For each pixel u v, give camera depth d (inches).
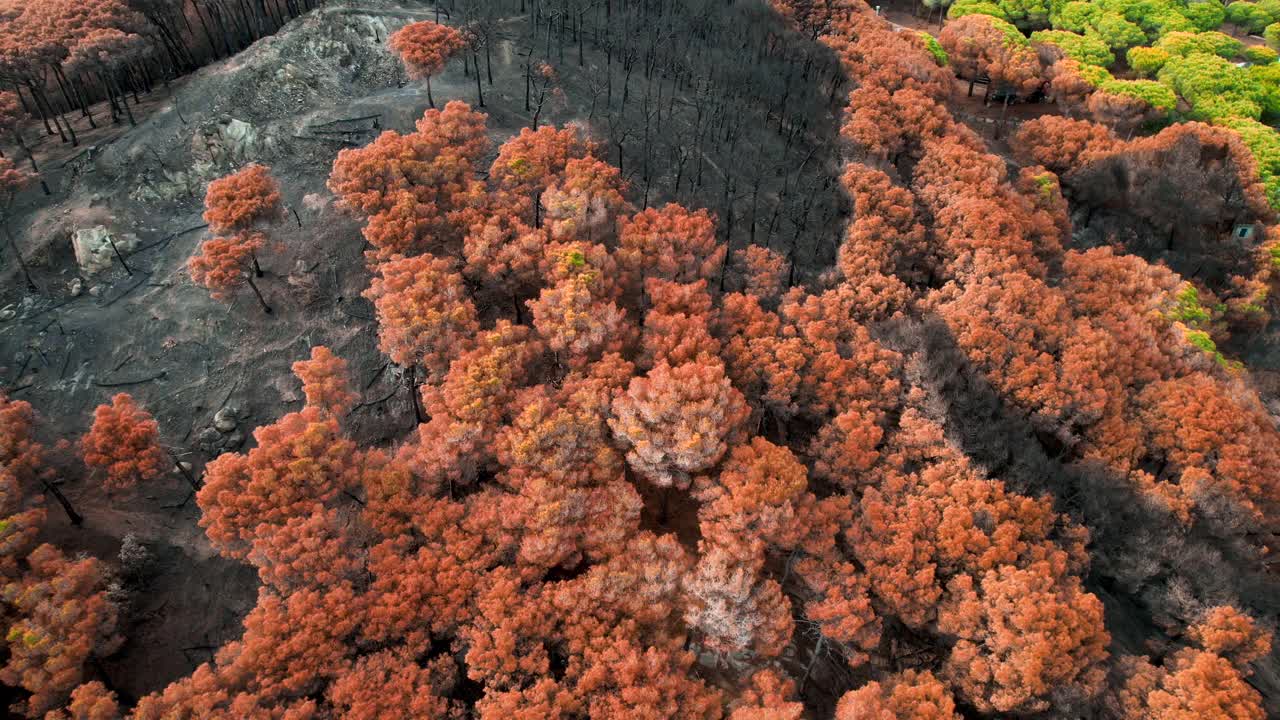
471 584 2588.6
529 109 4773.6
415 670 2431.1
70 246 3909.9
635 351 3405.5
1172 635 2876.5
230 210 3548.2
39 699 2305.6
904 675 2576.3
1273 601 2854.3
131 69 4874.5
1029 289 3622.0
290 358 3590.1
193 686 2310.5
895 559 2731.3
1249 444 3287.4
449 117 4005.9
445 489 3004.4
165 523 3046.3
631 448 3011.8
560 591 2527.1
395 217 3563.0
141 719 2228.1
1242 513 3073.3
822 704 2723.9
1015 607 2509.8
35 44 4323.3
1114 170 5009.8
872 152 4463.6
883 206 4013.3
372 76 4884.4
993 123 6122.1
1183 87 5772.6
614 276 3528.5
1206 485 3095.5
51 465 3144.7
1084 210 5236.2
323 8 5073.8
